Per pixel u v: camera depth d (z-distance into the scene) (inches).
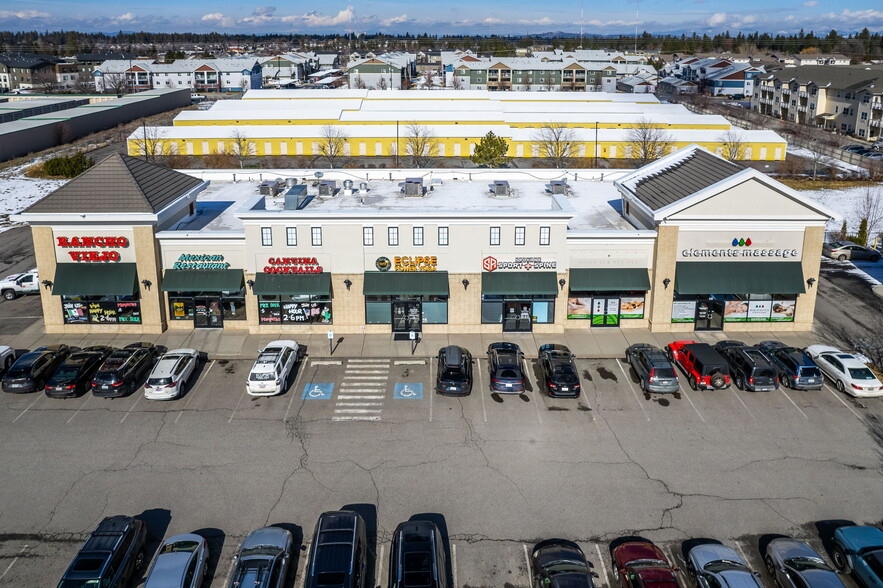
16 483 1179.9
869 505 1128.8
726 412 1412.4
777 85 6028.5
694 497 1149.1
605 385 1519.4
